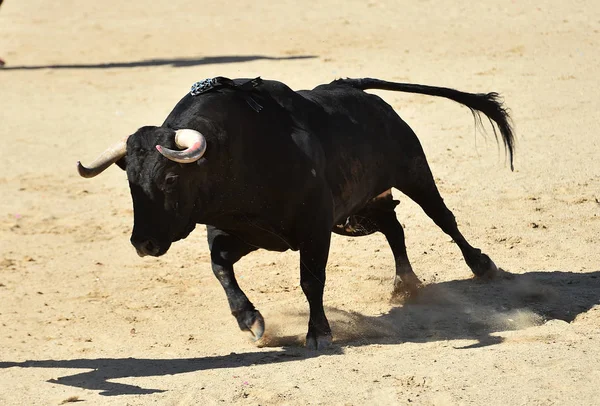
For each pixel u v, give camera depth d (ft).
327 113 64.03
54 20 239.50
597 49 157.79
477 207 91.45
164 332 66.08
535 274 73.51
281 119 60.29
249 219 59.62
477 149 109.50
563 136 111.34
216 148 56.39
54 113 141.28
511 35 175.83
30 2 273.75
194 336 64.85
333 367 54.70
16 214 100.07
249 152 58.18
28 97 153.58
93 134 128.67
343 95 66.54
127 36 209.36
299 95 63.05
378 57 163.12
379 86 70.95
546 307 66.03
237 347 61.93
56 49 200.13
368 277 75.77
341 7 224.94
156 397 51.75
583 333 59.00
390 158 68.54
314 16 215.72
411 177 70.08
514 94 131.13
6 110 145.07
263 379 53.36
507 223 86.53
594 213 87.45
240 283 76.48
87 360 60.13
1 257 87.10
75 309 72.43
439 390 50.03
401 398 49.34
